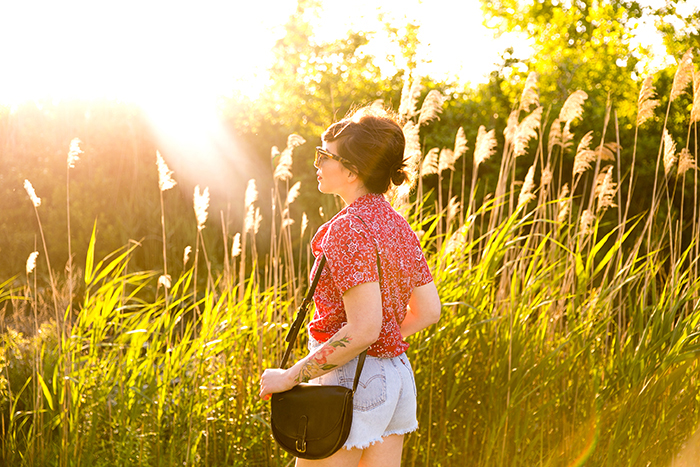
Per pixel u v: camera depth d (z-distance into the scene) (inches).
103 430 112.4
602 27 497.4
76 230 274.4
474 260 129.6
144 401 110.3
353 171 67.4
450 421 111.3
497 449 104.8
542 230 140.8
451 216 130.5
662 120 276.8
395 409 68.0
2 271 258.4
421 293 73.2
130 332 114.3
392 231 67.9
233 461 111.6
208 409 111.8
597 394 104.5
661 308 112.7
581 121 293.6
